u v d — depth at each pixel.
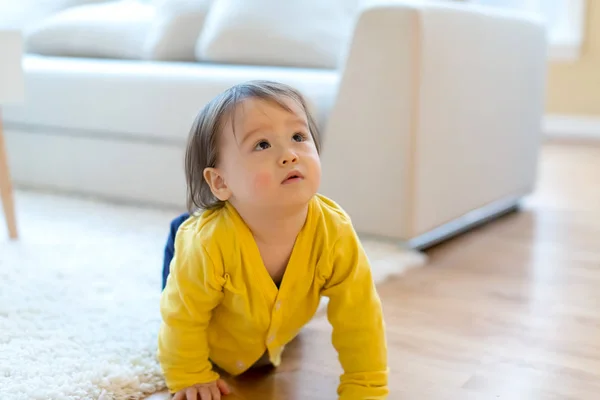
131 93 1.86
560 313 1.21
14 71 1.52
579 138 3.50
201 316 0.88
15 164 2.20
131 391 0.91
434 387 0.94
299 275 0.87
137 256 1.47
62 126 2.04
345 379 0.89
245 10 2.05
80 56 2.35
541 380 0.96
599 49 3.38
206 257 0.85
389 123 1.48
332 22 2.00
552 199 2.20
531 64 1.97
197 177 0.90
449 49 1.54
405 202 1.49
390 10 1.45
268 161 0.80
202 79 1.74
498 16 1.78
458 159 1.65
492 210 1.94
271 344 0.92
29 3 2.61
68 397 0.87
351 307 0.87
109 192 2.02
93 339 1.04
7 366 0.94
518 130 1.95
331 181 1.57
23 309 1.16
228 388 0.93
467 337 1.10
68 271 1.36
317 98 1.58
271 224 0.83
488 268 1.47
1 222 1.77
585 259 1.54
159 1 2.29
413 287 1.34
